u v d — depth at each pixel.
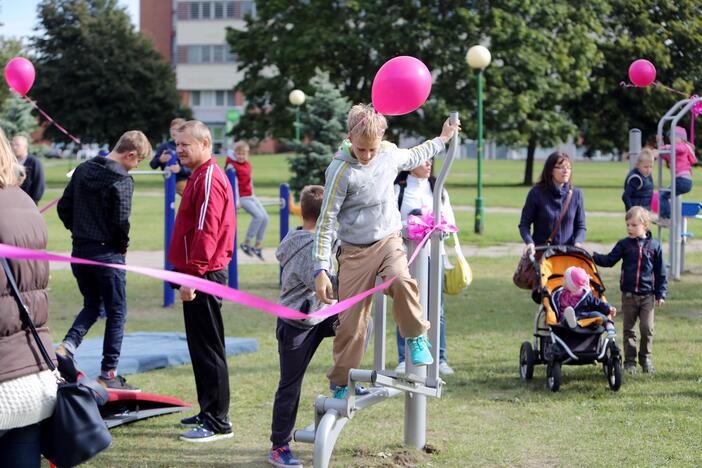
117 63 74.38
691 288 15.20
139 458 6.52
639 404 7.96
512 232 25.25
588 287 8.67
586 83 51.84
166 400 7.63
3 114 51.94
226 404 7.04
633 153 16.39
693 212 16.61
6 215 4.23
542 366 9.59
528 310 13.24
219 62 99.62
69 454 4.32
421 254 6.35
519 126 51.47
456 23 49.09
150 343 10.22
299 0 54.31
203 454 6.63
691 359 9.82
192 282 4.12
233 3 98.56
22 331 4.23
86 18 74.38
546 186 9.52
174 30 110.81
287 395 6.35
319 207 6.39
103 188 8.21
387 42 49.50
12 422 4.16
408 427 6.67
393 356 10.07
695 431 7.10
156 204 38.56
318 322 6.27
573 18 51.66
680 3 52.28
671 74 53.12
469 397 8.27
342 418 5.67
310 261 6.23
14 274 4.18
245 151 18.11
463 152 112.88
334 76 53.09
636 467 6.22
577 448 6.66
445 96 49.94
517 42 49.28
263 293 14.97
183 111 77.94
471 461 6.39
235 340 10.38
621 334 11.27
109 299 8.26
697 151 51.81
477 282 16.16
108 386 8.09
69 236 24.88
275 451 6.38
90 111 73.50
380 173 5.80
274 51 53.12
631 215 9.20
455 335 11.31
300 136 39.75
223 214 6.82
